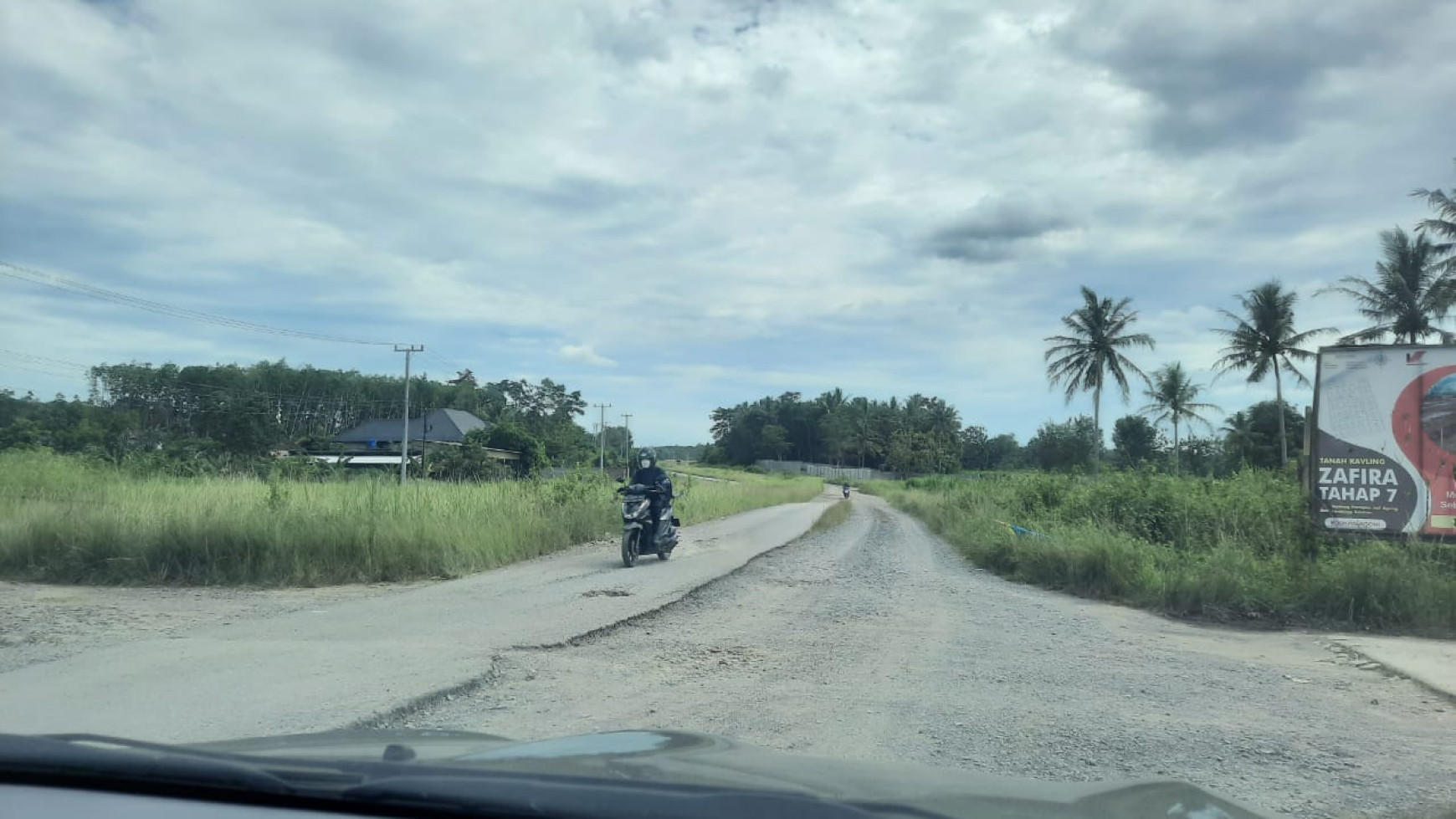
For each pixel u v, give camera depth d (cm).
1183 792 295
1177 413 5350
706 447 14850
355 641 743
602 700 593
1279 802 431
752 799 238
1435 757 514
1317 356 1309
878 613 1000
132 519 1200
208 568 1107
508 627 817
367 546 1153
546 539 1577
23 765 266
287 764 271
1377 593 1016
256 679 603
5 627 795
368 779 252
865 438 11306
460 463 4197
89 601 962
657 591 1084
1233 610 1048
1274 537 1302
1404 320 3869
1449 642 909
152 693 566
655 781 256
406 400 4372
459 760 287
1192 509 1509
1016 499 2328
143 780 262
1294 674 750
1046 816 255
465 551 1255
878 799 259
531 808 239
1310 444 1400
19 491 1567
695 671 691
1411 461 1245
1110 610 1096
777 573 1362
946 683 668
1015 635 890
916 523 3144
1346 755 516
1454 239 3606
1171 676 723
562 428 7875
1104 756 497
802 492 5888
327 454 5784
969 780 306
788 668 708
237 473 2048
